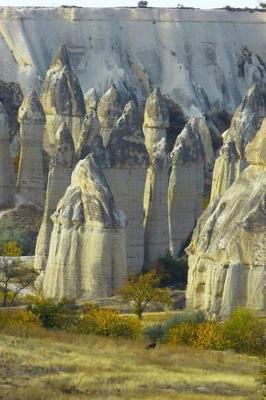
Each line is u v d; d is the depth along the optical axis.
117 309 161.12
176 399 102.69
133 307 160.25
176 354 120.00
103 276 170.00
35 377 106.81
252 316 135.75
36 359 111.75
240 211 149.62
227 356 122.38
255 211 148.25
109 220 170.50
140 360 114.88
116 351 118.19
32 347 116.06
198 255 151.25
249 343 129.00
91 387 104.94
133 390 105.12
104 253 170.25
